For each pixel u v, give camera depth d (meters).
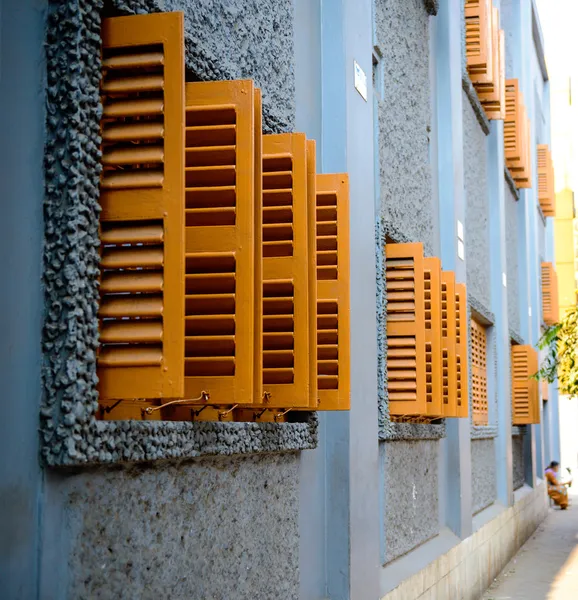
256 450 4.91
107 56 3.50
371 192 7.82
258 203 4.16
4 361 3.03
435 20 12.23
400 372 8.73
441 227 12.18
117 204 3.42
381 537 8.52
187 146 4.12
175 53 3.46
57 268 3.18
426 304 8.95
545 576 15.94
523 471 23.06
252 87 4.09
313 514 6.56
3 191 3.07
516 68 22.55
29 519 3.08
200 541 4.38
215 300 4.03
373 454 7.63
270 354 4.89
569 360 15.32
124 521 3.59
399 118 9.80
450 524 12.07
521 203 22.47
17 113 3.14
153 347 3.38
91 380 3.22
